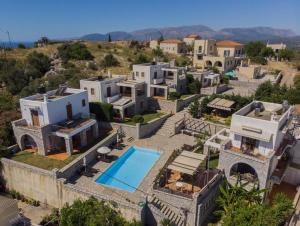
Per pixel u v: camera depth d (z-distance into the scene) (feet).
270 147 86.53
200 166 90.48
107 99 142.20
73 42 372.99
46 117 106.11
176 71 174.09
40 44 383.86
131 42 411.75
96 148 110.42
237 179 89.66
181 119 143.13
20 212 90.27
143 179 96.43
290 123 105.09
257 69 260.01
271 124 84.17
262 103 106.52
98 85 138.51
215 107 146.20
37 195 95.20
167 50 384.47
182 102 160.66
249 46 390.83
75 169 98.22
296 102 161.38
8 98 150.92
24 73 226.79
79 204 70.54
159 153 115.65
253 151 90.74
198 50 327.26
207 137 125.70
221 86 199.41
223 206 80.28
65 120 114.32
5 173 100.12
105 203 77.92
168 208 83.15
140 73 170.60
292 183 104.06
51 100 108.88
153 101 162.71
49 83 196.24
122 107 137.28
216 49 336.29
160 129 138.92
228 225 67.82
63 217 67.67
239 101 150.71
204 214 84.23
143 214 77.15
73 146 113.09
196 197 78.02
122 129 130.21
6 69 228.02
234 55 326.85
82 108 123.85
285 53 378.32
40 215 89.35
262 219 65.41
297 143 103.30
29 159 101.71
